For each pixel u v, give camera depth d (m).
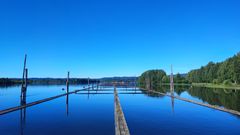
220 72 106.75
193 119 26.81
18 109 35.91
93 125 23.75
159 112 32.19
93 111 33.78
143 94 68.75
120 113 30.41
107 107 38.47
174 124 24.05
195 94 64.25
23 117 28.77
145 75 168.00
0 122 25.59
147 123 24.44
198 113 31.20
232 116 28.89
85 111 33.78
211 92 70.06
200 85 123.56
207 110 34.12
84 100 51.19
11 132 21.02
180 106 38.94
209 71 124.19
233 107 36.38
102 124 24.25
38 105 41.41
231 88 86.94
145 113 31.27
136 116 28.89
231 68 94.75
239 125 23.66
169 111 33.25
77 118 28.00
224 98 50.62
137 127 22.58
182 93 70.12
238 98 50.00
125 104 42.09
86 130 21.58
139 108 36.41
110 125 23.77
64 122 25.48
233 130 21.59
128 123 24.59
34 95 67.25
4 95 62.44
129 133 19.48
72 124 24.38
